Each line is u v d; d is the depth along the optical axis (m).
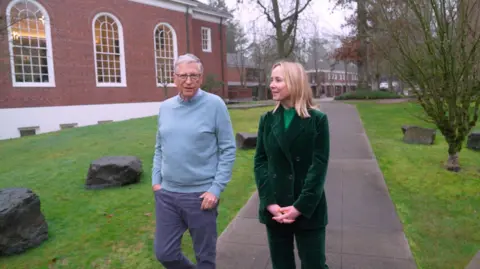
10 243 3.58
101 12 18.75
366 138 8.88
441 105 5.83
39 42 16.53
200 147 2.47
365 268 3.15
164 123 2.55
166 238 2.52
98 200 5.17
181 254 2.57
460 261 3.28
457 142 6.00
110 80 19.70
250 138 8.21
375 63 33.28
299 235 2.26
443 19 5.51
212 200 2.45
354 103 18.56
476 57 5.45
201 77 2.51
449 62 5.46
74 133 11.25
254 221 4.29
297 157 2.18
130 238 3.94
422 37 5.97
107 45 19.41
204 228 2.49
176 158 2.46
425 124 10.89
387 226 4.01
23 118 15.95
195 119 2.47
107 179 5.75
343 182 5.59
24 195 3.78
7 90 15.40
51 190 5.69
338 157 7.14
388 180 5.75
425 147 7.86
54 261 3.46
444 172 5.96
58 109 17.14
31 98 16.19
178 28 23.03
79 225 4.32
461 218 4.22
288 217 2.13
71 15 17.47
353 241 3.67
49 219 4.50
